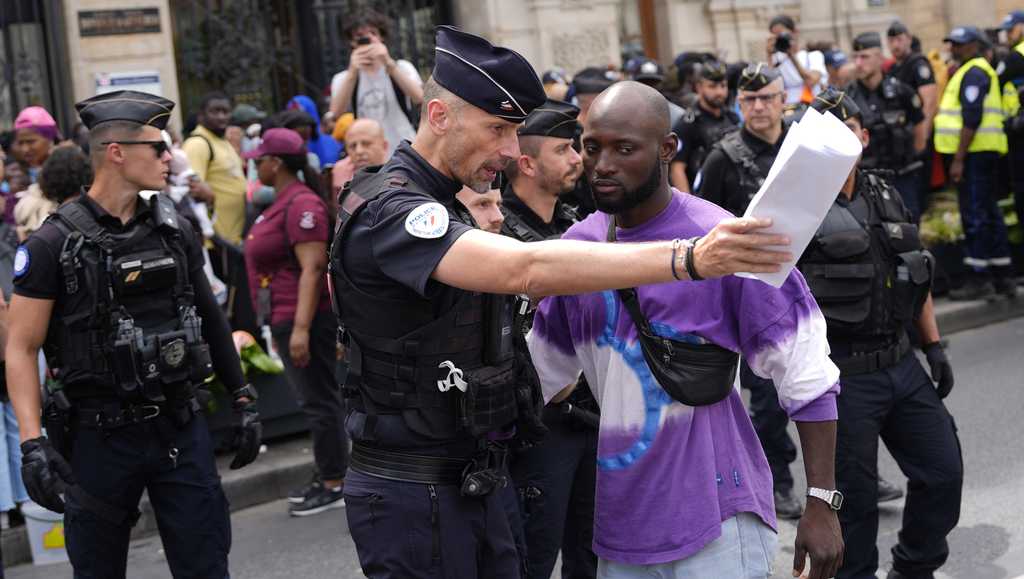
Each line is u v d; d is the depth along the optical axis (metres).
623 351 2.76
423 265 2.35
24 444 3.54
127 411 3.63
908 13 14.28
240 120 8.69
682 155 7.45
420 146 2.58
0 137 8.08
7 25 9.51
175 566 3.76
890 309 4.05
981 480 5.64
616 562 2.81
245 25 10.41
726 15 12.60
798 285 2.71
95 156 3.67
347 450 6.08
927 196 9.68
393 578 2.62
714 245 2.05
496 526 2.75
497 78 2.48
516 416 2.70
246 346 6.63
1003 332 8.73
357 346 2.62
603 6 11.56
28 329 3.60
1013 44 10.17
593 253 2.15
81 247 3.59
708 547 2.71
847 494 4.02
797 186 1.98
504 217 3.83
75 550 3.71
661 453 2.72
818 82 9.71
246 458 4.05
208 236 7.06
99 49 9.36
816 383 2.69
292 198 5.81
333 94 7.02
